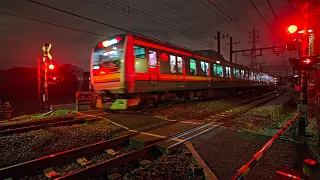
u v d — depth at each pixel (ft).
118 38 31.50
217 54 70.85
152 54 35.01
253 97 70.90
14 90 114.93
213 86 55.42
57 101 88.89
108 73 32.65
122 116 30.42
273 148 17.58
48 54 40.70
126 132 22.03
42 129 23.45
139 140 19.01
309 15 18.92
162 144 18.17
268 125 27.09
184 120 28.43
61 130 22.90
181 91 46.70
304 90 20.79
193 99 50.62
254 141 20.03
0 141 19.38
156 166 14.05
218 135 21.79
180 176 13.26
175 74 40.19
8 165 15.47
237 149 17.89
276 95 85.76
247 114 35.65
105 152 18.11
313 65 18.69
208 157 16.08
